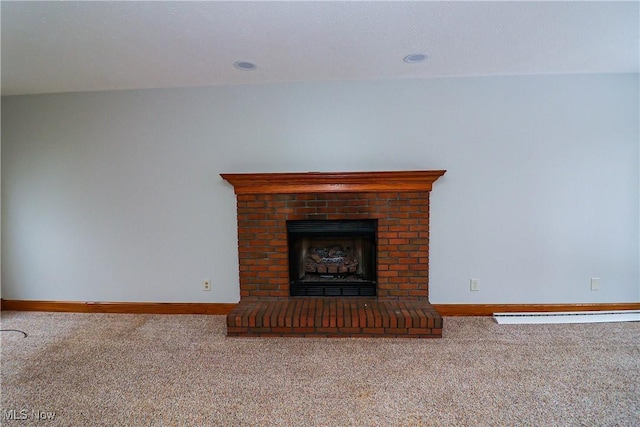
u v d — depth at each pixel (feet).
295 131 10.12
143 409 6.04
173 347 8.37
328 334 8.90
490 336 8.79
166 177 10.45
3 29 6.64
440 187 9.96
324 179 9.61
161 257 10.65
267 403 6.19
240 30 6.79
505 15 6.33
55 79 9.41
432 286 10.23
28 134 10.61
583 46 7.72
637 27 6.80
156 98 10.30
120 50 7.64
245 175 9.61
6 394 6.47
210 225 10.48
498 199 9.92
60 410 6.01
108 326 9.70
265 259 10.14
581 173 9.74
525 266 10.03
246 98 10.14
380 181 9.63
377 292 10.11
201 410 6.00
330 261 10.93
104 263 10.78
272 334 8.95
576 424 5.56
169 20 6.38
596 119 9.61
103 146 10.49
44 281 10.91
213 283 10.60
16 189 10.78
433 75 9.61
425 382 6.78
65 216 10.75
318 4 5.89
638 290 9.98
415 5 5.96
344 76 9.57
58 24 6.47
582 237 9.89
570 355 7.75
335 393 6.46
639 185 9.70
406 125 9.93
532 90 9.66
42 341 8.74
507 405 6.05
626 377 6.84
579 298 10.05
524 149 9.77
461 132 9.86
